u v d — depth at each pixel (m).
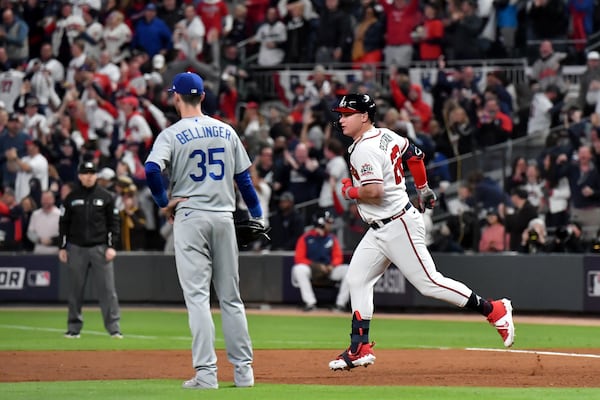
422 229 22.39
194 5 60.66
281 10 61.25
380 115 52.38
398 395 18.12
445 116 51.06
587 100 49.25
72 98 55.97
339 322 42.09
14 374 23.22
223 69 58.41
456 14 55.62
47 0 62.31
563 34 54.56
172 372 23.66
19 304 51.78
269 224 50.59
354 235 49.00
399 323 41.88
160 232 51.91
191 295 19.25
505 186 46.84
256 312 48.00
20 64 61.75
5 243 52.25
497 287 45.78
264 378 22.09
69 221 34.81
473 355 27.52
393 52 56.81
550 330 38.00
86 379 22.19
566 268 44.59
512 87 52.34
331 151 49.88
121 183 50.81
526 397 17.88
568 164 45.91
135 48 60.00
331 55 58.56
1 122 53.88
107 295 34.72
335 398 17.56
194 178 19.31
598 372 23.23
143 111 54.50
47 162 53.22
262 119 54.03
